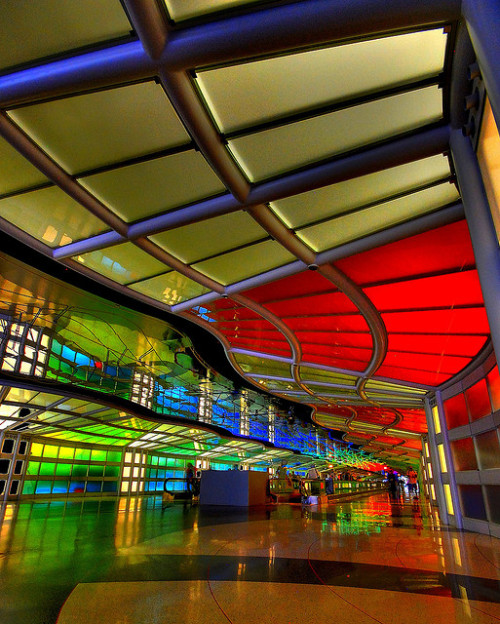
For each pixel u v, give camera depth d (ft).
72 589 19.95
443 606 17.90
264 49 16.28
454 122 19.61
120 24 16.67
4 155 23.61
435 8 14.19
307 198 26.30
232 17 15.99
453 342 46.09
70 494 101.45
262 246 32.81
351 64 17.57
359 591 20.16
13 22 16.52
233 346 67.97
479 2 12.40
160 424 103.30
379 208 27.27
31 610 16.81
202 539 36.35
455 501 52.49
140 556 28.19
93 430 98.73
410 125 20.93
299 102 19.62
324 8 14.92
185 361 101.04
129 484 121.29
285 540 36.60
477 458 47.39
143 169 24.07
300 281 39.40
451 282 34.86
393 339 49.26
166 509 70.28
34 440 92.94
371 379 67.00
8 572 23.03
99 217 27.76
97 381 89.15
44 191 26.76
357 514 67.46
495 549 32.89
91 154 23.02
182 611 16.92
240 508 76.28
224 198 25.96
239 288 38.86
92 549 30.50
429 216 26.86
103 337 83.10
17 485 87.25
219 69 17.70
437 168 23.79
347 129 21.04
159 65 17.03
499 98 11.62
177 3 15.56
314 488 134.62
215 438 132.46
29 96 18.70
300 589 20.40
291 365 70.03
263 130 20.89
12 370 66.03
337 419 140.77
